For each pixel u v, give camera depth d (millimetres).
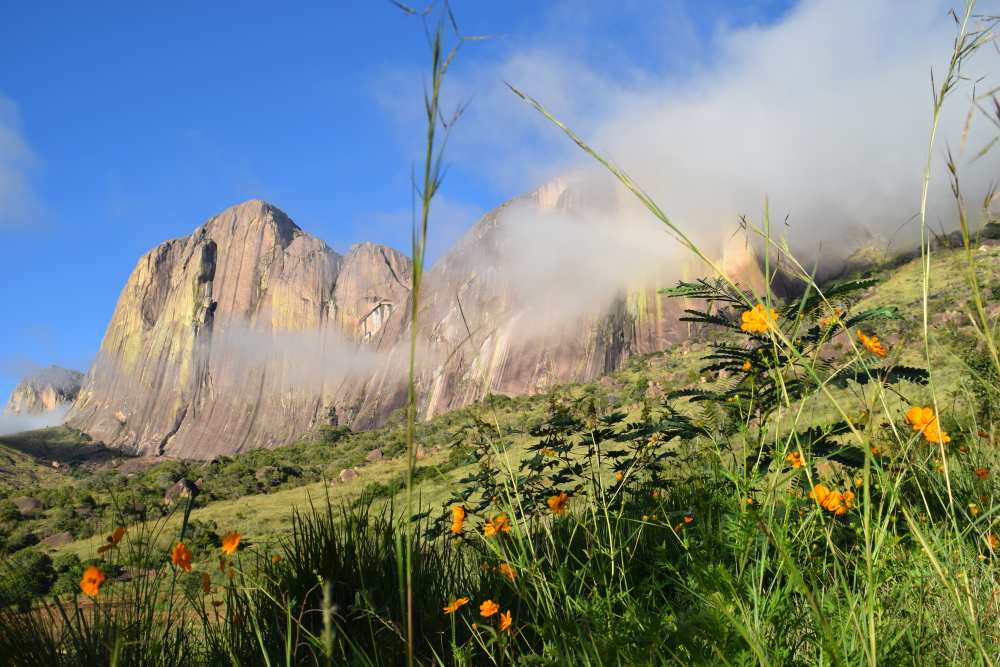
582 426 3203
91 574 1731
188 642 2037
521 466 3135
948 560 1338
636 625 1360
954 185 932
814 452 1799
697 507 1517
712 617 1068
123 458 191000
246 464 80000
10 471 125938
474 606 2250
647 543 2154
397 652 1822
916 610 1403
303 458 98062
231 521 26312
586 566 1724
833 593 1310
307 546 2520
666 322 122500
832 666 1111
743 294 1282
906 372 1583
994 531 1766
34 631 1754
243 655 2021
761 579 1246
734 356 2258
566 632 1391
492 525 2236
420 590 2354
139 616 1802
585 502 2531
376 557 2480
